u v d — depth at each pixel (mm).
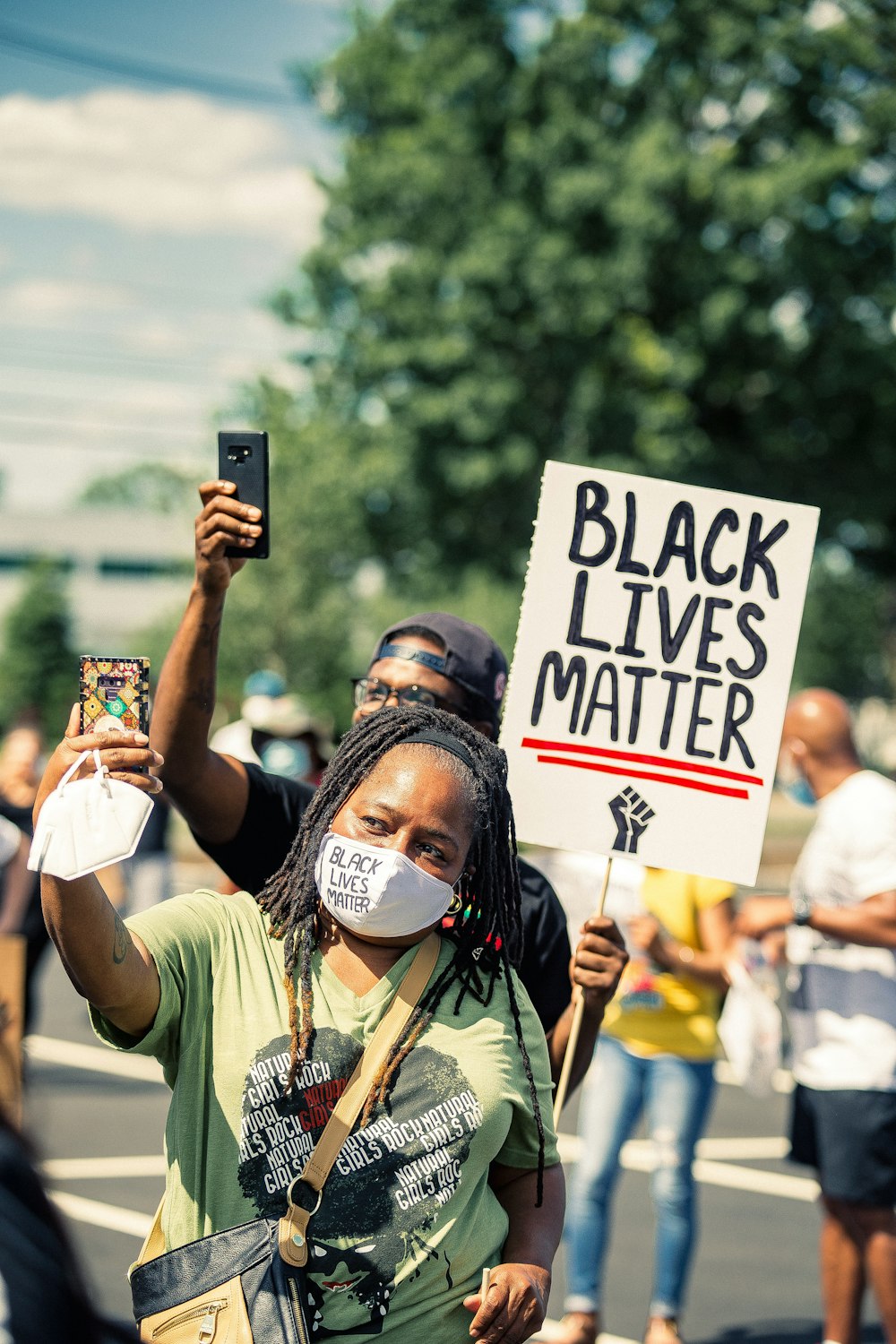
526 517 29609
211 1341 1972
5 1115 1344
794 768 5027
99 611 74125
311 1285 2045
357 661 31797
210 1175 2107
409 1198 2104
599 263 26453
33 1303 1234
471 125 28672
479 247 27109
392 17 29781
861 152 26422
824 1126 4652
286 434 30328
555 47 27734
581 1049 2965
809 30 25984
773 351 28766
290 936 2238
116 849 1911
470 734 2416
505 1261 2285
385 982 2227
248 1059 2137
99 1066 8602
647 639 3150
